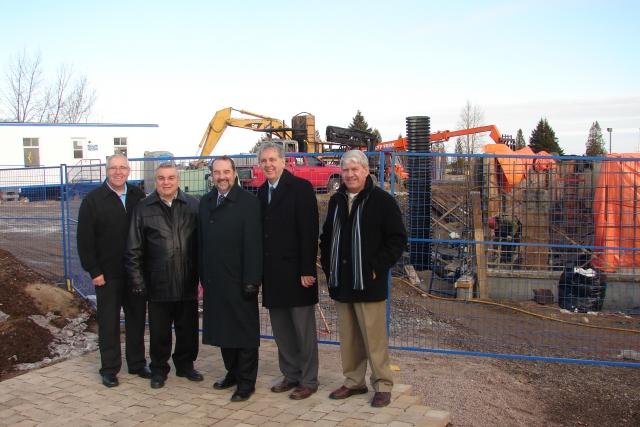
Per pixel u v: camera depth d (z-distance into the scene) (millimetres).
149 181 7180
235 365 4523
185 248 4578
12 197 9828
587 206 7902
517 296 7969
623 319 7242
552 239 7855
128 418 3943
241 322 4246
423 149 10516
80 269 7543
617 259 7770
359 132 22344
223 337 4254
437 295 8164
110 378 4625
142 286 4496
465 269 8406
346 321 4250
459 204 8328
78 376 4859
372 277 4000
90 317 6711
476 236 7969
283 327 4410
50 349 5609
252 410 4074
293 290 4203
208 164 6621
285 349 4441
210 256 4301
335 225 4172
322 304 7219
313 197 4234
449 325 6766
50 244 9938
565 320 7137
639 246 7742
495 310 7492
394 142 20250
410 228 7914
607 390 4988
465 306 7457
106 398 4336
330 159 6828
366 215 3998
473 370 5305
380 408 4086
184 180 6551
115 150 29375
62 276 8547
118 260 4672
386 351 4168
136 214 4543
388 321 5699
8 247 10094
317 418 3908
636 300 7594
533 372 5391
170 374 4934
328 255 4285
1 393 4449
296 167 6691
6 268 7051
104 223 4621
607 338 6402
